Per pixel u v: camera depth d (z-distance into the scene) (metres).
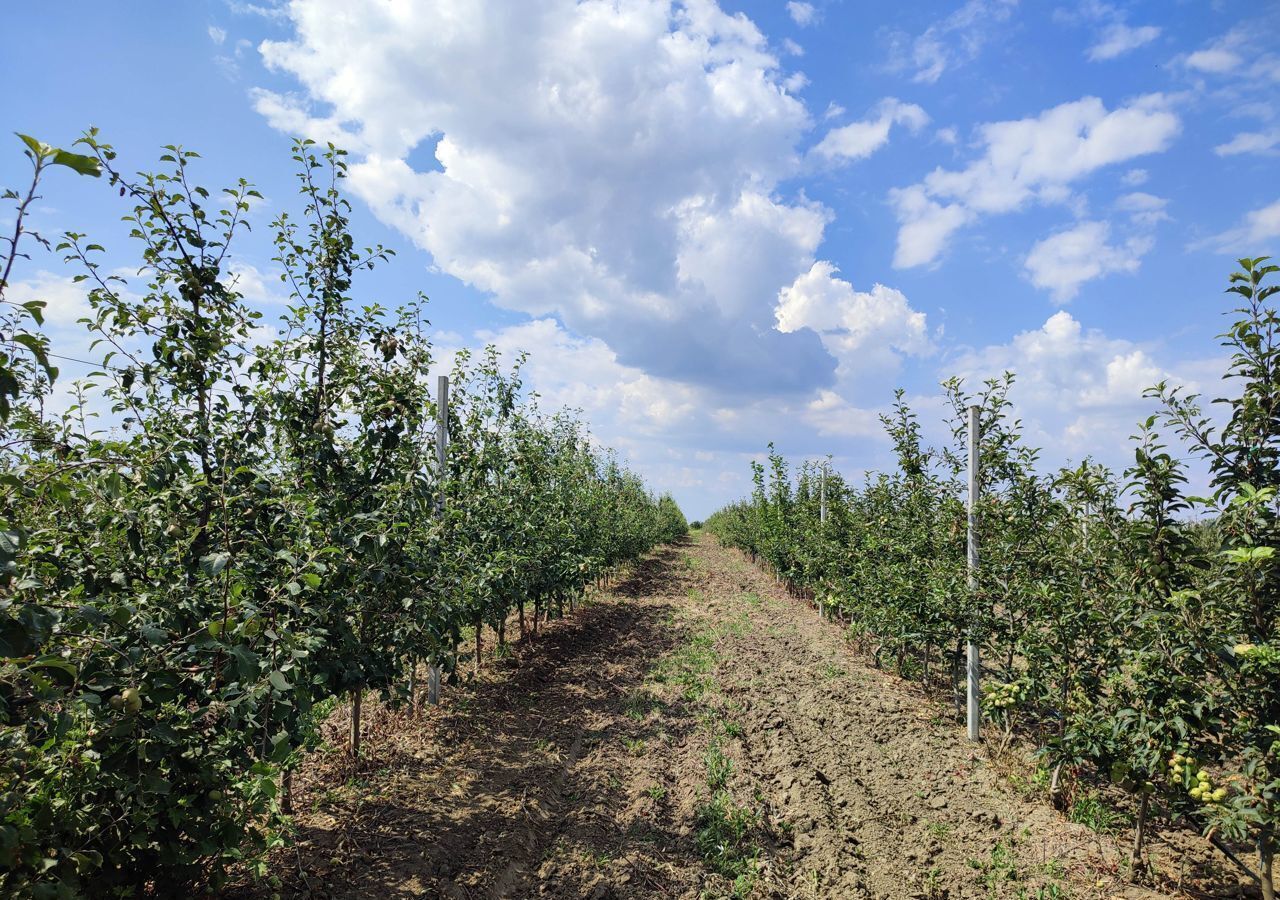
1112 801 5.23
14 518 2.97
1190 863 4.38
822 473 14.85
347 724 6.31
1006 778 5.73
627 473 22.11
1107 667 4.81
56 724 2.39
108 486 2.87
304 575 3.29
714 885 4.30
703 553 33.75
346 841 4.33
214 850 3.01
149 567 3.48
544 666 9.27
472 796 5.27
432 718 6.78
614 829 5.02
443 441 6.87
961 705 7.32
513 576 7.63
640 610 14.77
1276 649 3.43
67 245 3.57
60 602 2.56
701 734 6.97
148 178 3.91
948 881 4.27
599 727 7.09
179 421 3.95
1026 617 5.76
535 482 9.11
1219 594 3.91
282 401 4.59
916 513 8.74
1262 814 3.41
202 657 3.14
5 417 2.13
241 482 3.93
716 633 12.12
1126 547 4.54
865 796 5.46
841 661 10.09
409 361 5.68
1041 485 6.13
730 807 5.25
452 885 4.06
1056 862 4.44
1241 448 3.72
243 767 3.21
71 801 2.64
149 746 2.75
